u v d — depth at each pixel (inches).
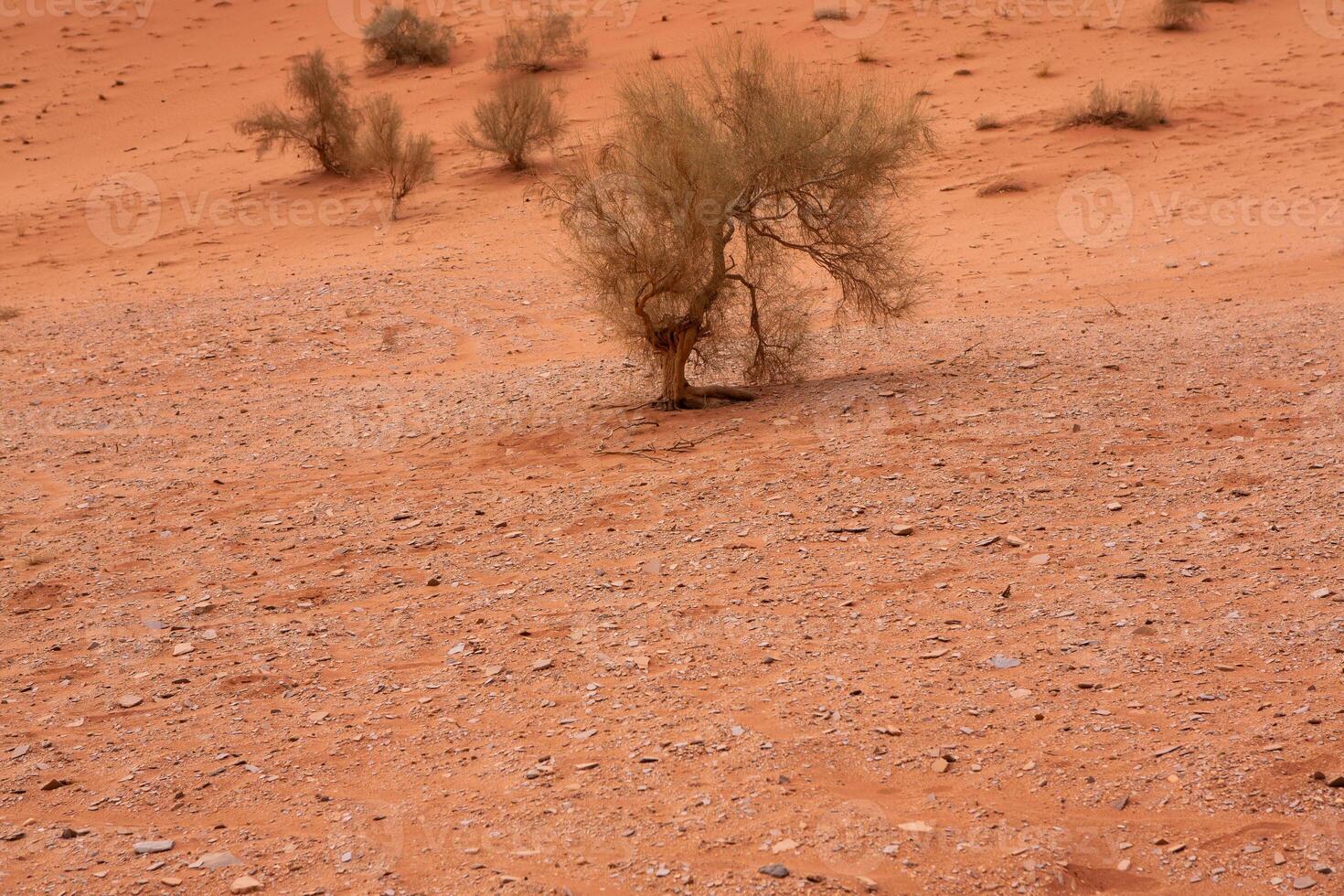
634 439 321.1
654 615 208.7
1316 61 960.9
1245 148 771.4
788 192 345.7
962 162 813.2
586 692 183.3
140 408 433.4
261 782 165.3
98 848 150.9
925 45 1123.3
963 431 290.5
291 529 280.2
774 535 239.5
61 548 281.9
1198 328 382.9
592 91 1095.0
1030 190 738.2
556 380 414.6
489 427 358.0
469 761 166.1
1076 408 299.3
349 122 973.2
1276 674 165.8
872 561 221.3
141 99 1348.4
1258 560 202.1
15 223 908.6
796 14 1252.5
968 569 214.2
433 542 260.1
